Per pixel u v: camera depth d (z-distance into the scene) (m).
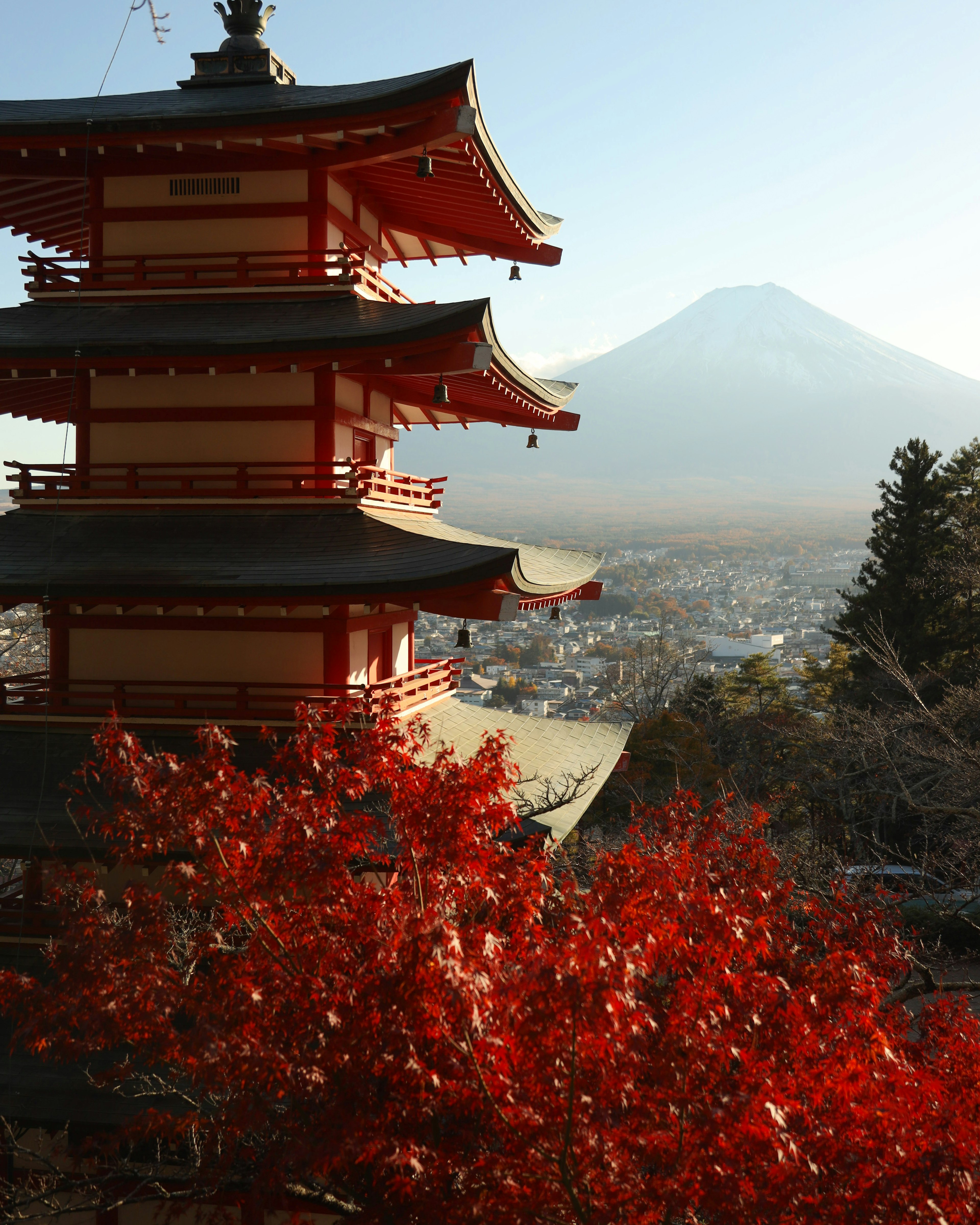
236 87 18.38
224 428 16.28
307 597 13.70
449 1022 7.43
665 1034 7.92
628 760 21.45
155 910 9.15
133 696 15.48
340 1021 7.95
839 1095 8.20
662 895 8.89
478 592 13.45
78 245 20.58
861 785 31.62
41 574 14.38
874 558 47.94
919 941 21.44
